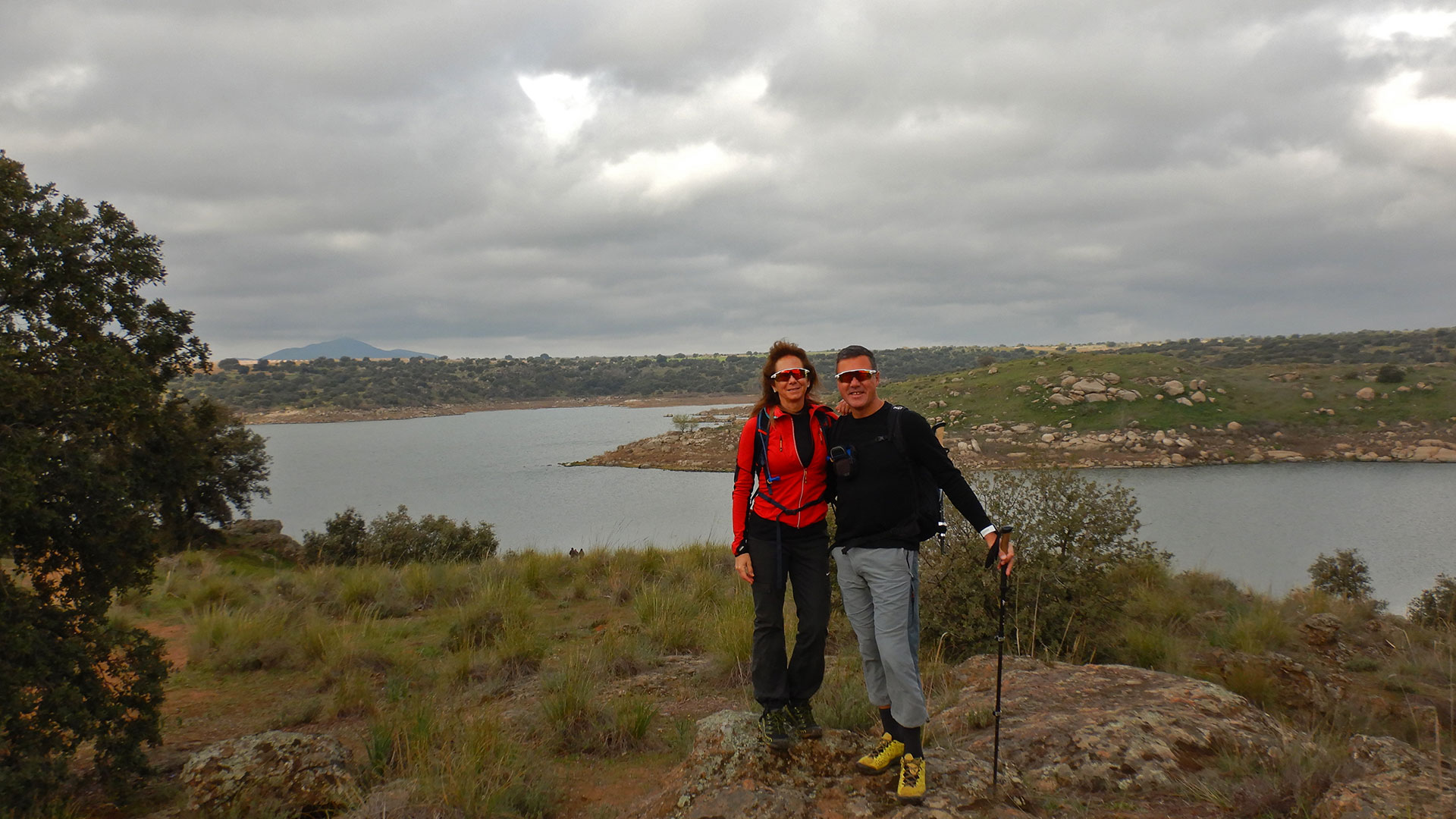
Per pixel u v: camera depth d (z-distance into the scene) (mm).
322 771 5289
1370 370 104312
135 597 13312
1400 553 39156
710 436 110688
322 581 14625
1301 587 19656
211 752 5383
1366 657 8797
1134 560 8539
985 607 8352
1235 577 30438
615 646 8789
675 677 8008
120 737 6438
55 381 6488
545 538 47219
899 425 3742
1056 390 96750
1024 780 4332
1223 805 4027
